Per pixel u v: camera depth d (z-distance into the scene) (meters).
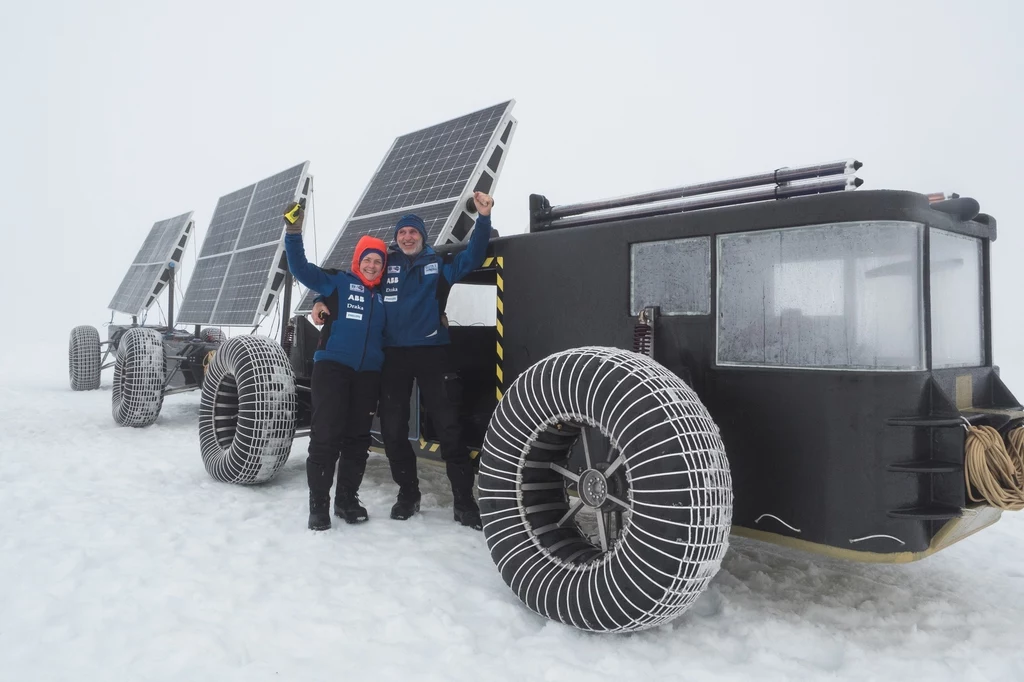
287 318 6.31
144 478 4.74
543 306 3.34
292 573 2.96
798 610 2.74
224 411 4.82
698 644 2.40
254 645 2.33
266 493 4.44
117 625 2.43
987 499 2.28
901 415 2.32
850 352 2.40
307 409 5.12
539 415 2.63
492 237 3.89
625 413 2.34
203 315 8.34
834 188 2.53
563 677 2.15
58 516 3.68
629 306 3.02
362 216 5.98
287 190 7.43
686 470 2.21
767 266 2.60
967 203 2.60
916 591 2.98
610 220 3.21
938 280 2.64
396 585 2.85
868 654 2.32
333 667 2.19
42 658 2.19
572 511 2.68
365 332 3.69
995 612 2.73
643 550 2.23
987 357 2.95
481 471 2.78
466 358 4.27
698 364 2.77
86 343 10.24
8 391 9.89
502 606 2.66
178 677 2.09
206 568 2.98
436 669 2.18
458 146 5.45
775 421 2.54
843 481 2.38
